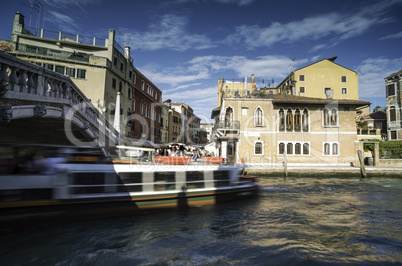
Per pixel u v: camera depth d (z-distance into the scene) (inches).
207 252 265.3
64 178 298.0
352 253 271.4
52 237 279.9
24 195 274.5
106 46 927.7
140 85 1242.0
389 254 270.7
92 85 845.8
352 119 1012.5
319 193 596.1
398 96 1221.1
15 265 227.9
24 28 874.8
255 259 251.0
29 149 299.7
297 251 269.9
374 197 558.3
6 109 280.4
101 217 318.3
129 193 343.6
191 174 408.2
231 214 399.2
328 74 1444.4
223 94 1184.8
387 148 1065.5
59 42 871.7
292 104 1007.6
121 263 237.6
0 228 258.5
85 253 251.9
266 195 561.9
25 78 328.8
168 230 318.7
